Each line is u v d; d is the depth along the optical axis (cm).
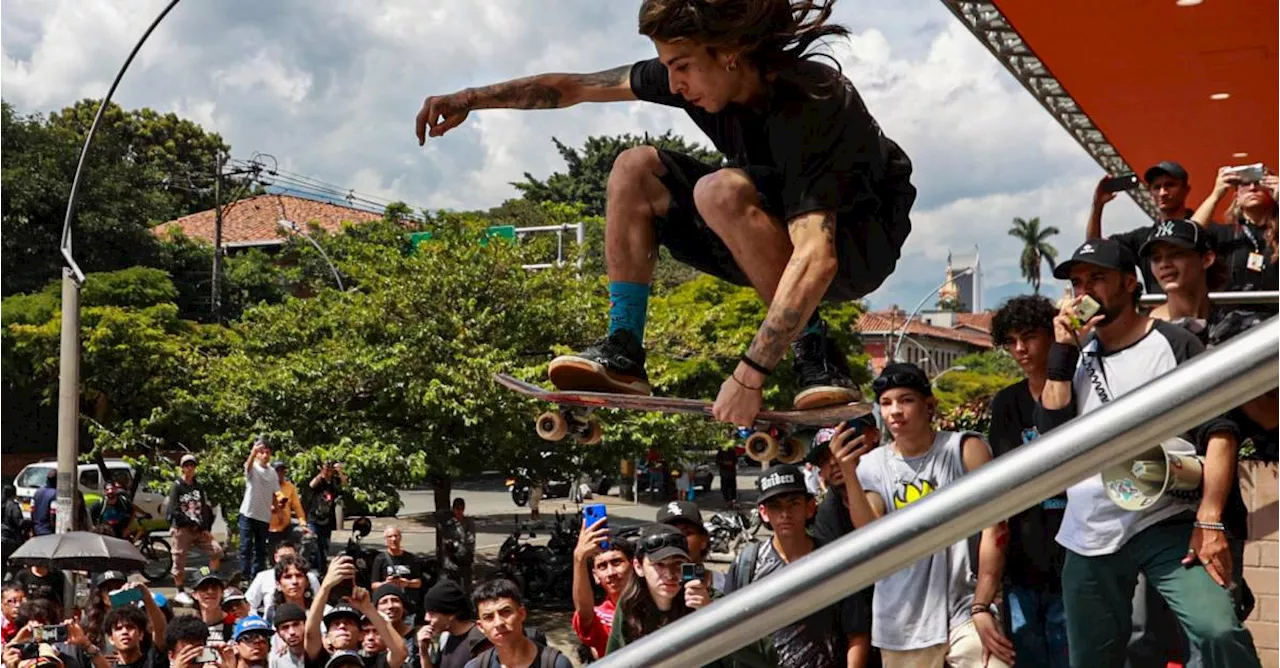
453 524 1470
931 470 378
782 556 444
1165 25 623
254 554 1370
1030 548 387
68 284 1160
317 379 1484
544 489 2066
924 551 97
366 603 724
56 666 702
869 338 4603
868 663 416
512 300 1565
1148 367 298
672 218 290
